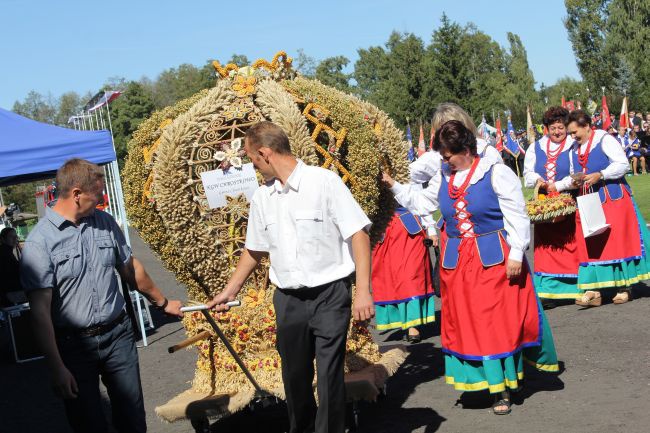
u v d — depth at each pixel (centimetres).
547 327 538
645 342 654
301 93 527
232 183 514
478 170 521
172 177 509
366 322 541
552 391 552
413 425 512
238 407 503
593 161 811
